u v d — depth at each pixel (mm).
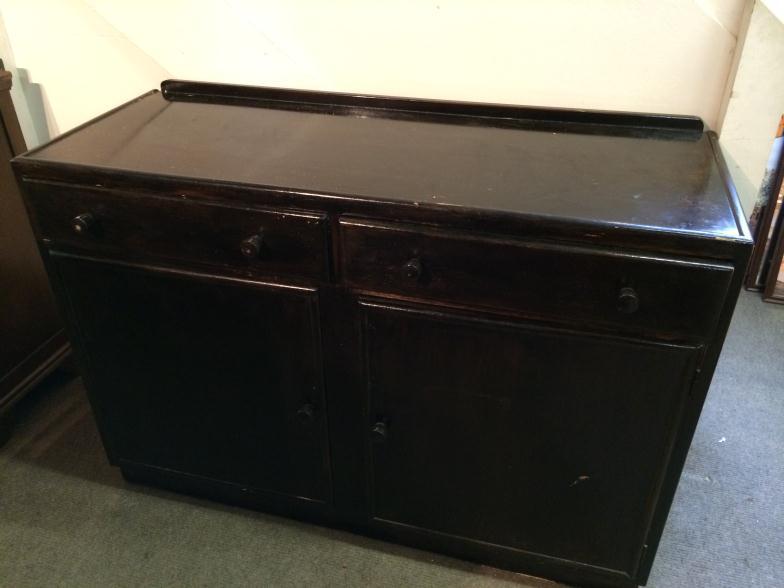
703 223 852
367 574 1252
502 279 917
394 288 974
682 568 1260
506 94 1245
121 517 1361
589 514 1122
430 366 1035
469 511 1193
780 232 1828
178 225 1011
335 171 1004
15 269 1460
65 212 1057
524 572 1258
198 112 1258
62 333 1636
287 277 1015
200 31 1299
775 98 1102
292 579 1244
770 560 1272
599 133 1161
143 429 1309
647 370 940
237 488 1333
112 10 1305
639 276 863
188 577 1248
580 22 1143
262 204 962
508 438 1074
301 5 1235
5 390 1486
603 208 892
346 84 1305
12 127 1377
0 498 1399
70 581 1241
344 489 1249
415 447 1139
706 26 1104
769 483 1426
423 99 1247
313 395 1136
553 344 956
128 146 1097
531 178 984
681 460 1021
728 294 854
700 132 1157
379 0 1198
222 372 1164
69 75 1426
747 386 1670
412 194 928
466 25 1188
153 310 1125
